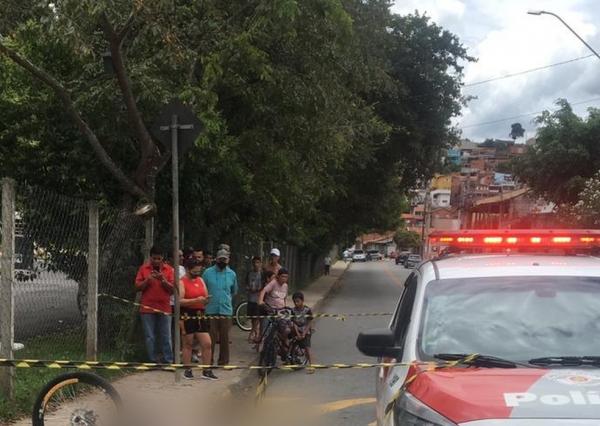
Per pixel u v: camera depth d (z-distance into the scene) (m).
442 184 115.81
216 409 6.79
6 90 11.14
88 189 11.85
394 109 28.78
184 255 11.81
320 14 10.84
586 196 25.67
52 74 10.93
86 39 8.71
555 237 5.31
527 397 3.17
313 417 7.54
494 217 59.53
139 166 10.08
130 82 9.66
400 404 3.57
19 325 8.96
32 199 8.64
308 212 19.75
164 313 9.44
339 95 13.42
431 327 4.16
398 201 40.62
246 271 19.70
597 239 5.23
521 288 4.35
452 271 4.63
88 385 5.70
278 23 10.45
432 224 85.44
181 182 12.02
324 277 45.12
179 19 10.59
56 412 5.69
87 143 11.13
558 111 33.09
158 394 7.67
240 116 12.95
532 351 3.90
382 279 45.94
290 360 11.12
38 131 11.35
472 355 3.82
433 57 29.75
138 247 11.09
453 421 3.11
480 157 115.25
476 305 4.26
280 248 28.98
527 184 35.91
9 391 6.82
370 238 150.00
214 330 10.82
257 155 13.28
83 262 9.77
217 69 10.23
